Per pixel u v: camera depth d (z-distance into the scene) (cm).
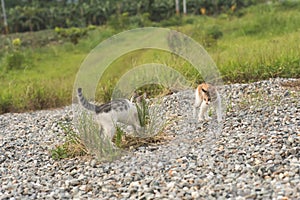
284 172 517
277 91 923
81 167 621
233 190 485
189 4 3375
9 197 540
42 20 3484
